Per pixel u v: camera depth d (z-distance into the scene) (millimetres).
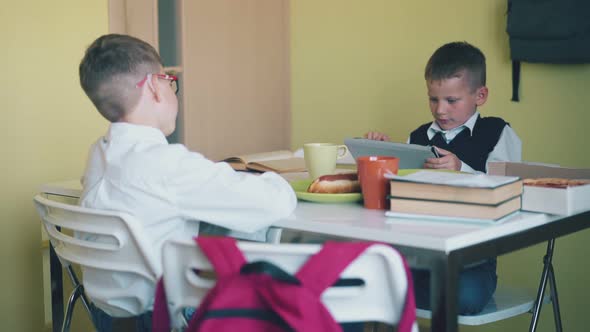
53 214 1516
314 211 1441
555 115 2496
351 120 3113
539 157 2557
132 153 1429
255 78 3207
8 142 2363
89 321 2652
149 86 1535
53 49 2475
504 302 1676
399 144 1733
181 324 1202
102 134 2654
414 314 975
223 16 3031
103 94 1515
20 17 2373
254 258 1007
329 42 3152
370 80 3025
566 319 2539
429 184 1310
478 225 1252
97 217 1363
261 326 925
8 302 2396
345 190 1576
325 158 1740
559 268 2545
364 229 1239
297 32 3266
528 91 2561
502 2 2598
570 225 1436
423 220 1311
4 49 2338
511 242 1267
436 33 2795
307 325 896
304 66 3260
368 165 1445
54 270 1906
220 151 3066
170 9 2818
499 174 1695
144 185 1393
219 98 3039
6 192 2369
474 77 2262
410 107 2906
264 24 3232
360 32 3037
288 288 909
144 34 2730
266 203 1385
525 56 2469
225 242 1000
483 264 1654
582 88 2418
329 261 947
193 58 2910
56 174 2512
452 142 2336
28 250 2447
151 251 1326
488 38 2648
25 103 2404
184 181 1395
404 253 1185
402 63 2912
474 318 1562
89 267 1459
